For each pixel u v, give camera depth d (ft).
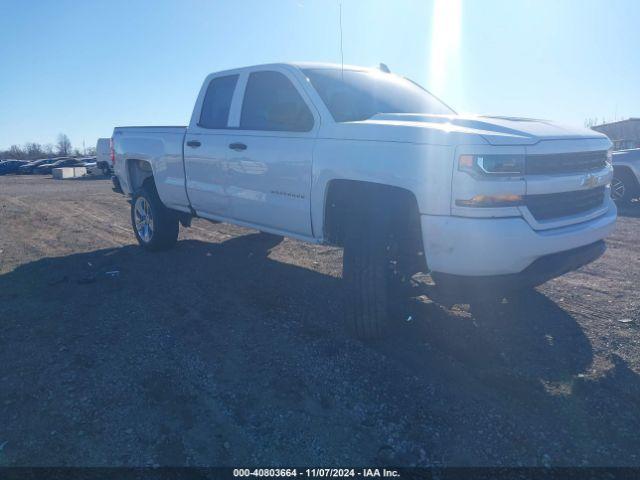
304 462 8.77
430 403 10.37
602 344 12.78
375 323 12.51
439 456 8.87
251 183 16.06
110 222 32.50
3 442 9.30
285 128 15.14
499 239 10.88
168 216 21.95
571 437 9.28
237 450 9.09
